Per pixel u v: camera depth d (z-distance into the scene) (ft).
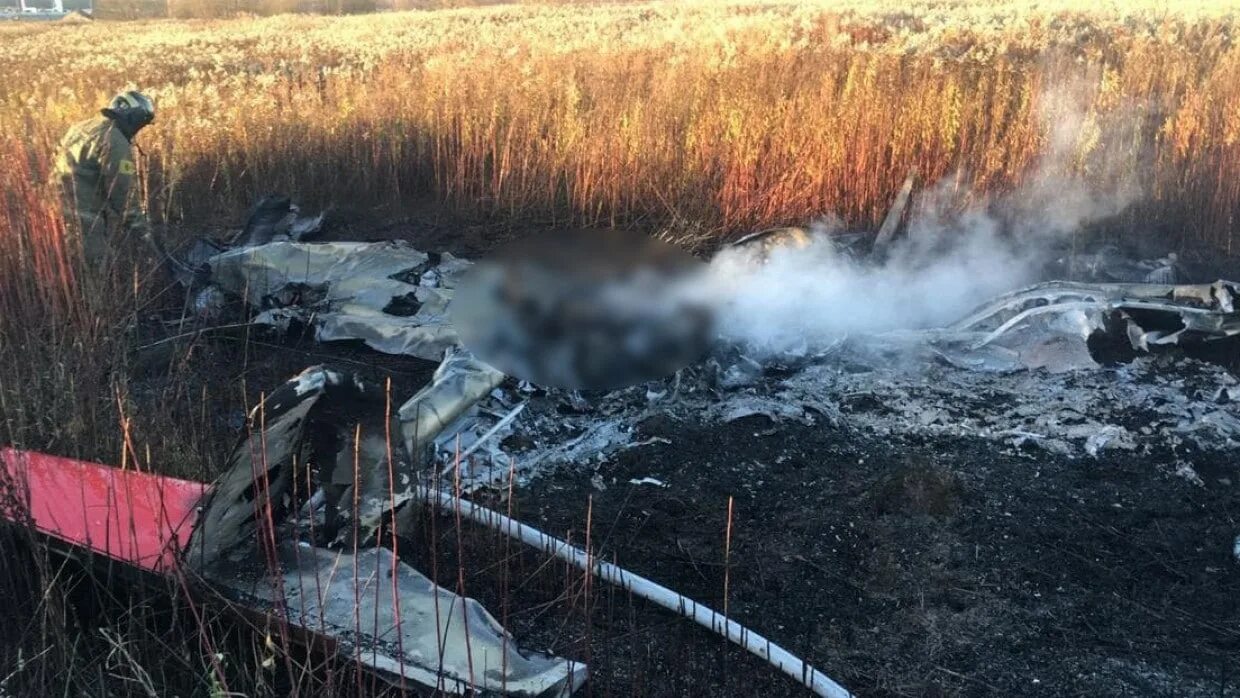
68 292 17.52
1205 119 29.07
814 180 27.25
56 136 30.09
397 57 48.57
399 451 11.80
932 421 17.16
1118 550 13.82
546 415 17.11
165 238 23.61
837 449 16.37
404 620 10.73
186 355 17.40
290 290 21.39
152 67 50.31
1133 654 11.84
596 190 28.71
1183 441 16.39
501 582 12.77
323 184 31.83
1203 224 26.76
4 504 11.41
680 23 59.98
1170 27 49.19
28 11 125.29
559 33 59.36
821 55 38.24
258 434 10.64
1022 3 70.23
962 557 13.61
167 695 10.48
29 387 15.05
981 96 30.89
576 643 11.81
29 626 10.73
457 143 32.12
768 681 11.29
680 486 15.25
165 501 12.01
